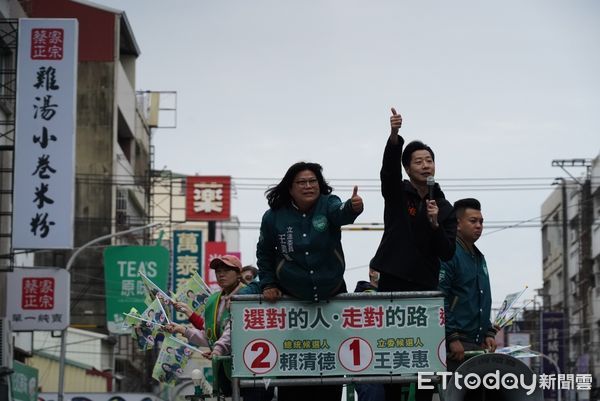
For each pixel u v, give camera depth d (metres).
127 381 49.69
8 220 25.84
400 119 9.37
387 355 9.18
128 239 46.81
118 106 47.28
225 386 10.48
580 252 61.22
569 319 66.12
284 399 9.77
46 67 23.84
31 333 31.14
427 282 9.71
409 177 10.01
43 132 23.66
